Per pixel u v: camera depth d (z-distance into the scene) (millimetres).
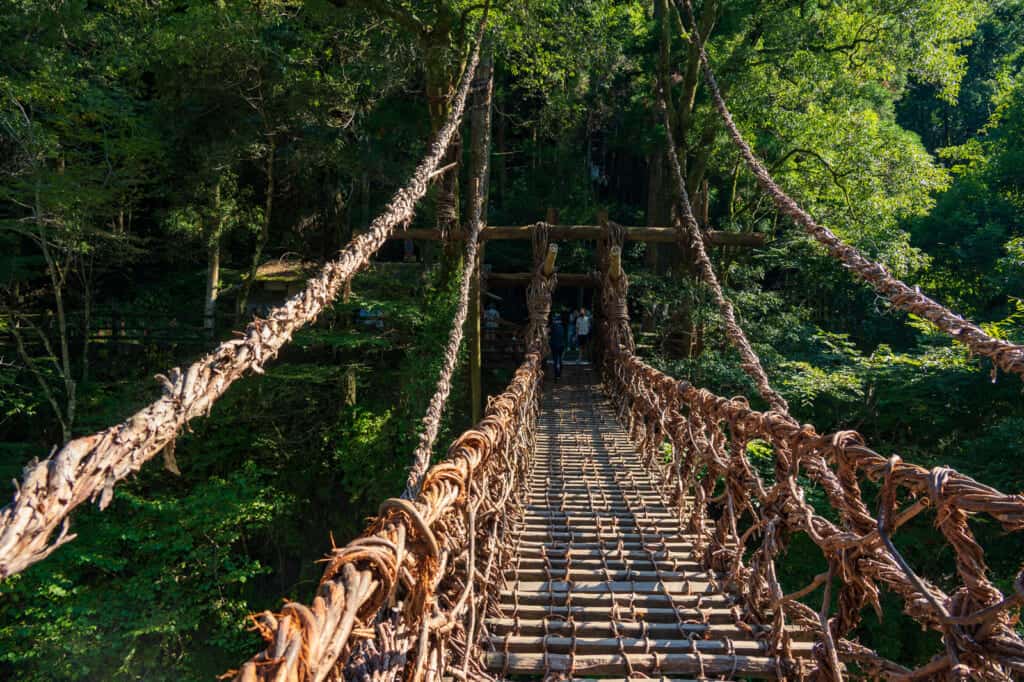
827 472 2781
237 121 16531
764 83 16922
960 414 13555
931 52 16562
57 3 13094
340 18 15391
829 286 17672
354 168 16766
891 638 11242
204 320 17250
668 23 18203
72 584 11602
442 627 2252
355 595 1337
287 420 15562
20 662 11289
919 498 2086
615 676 3355
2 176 13734
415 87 19156
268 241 21406
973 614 1744
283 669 1068
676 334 16547
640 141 22281
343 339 14992
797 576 11945
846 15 17188
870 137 17062
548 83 17703
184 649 12133
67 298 19172
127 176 15102
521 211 23953
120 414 13992
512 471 5242
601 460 9062
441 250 16031
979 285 17766
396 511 1816
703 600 4148
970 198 18781
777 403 4930
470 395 16172
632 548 5367
